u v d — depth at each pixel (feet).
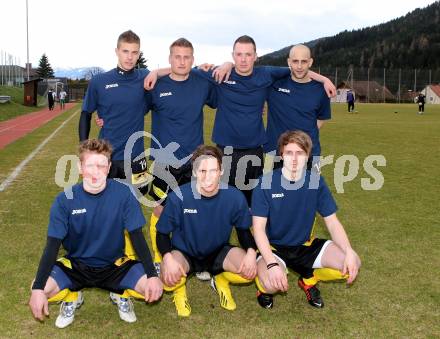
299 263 12.45
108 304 12.25
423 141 49.29
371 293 12.87
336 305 12.24
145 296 10.64
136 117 15.55
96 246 11.09
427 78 259.60
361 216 20.12
